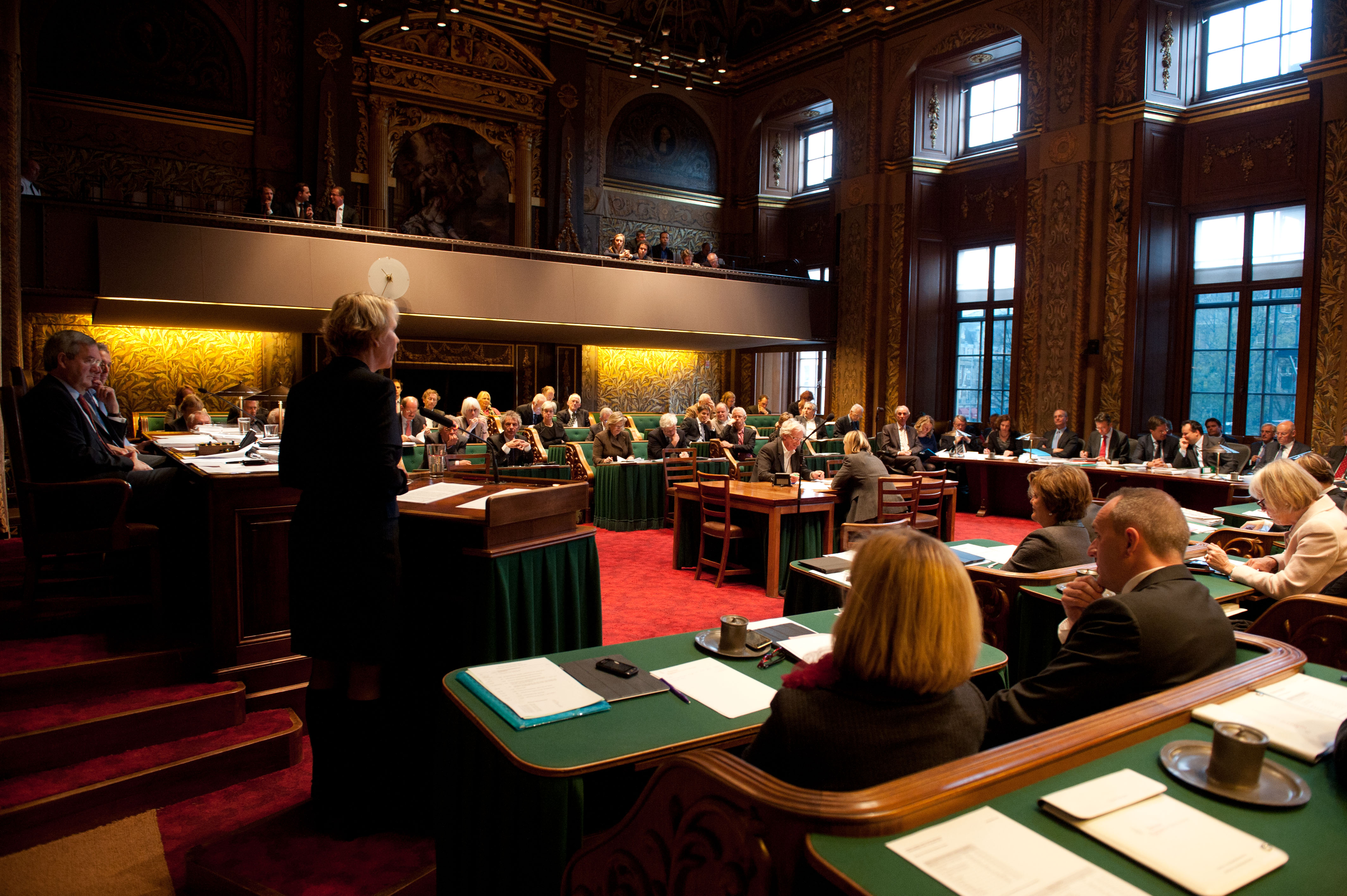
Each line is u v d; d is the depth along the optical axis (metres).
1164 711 1.57
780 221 16.38
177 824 2.73
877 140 13.34
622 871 1.49
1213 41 10.49
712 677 2.14
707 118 16.11
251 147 11.89
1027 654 3.12
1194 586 1.96
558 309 11.62
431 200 13.20
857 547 1.46
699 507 7.05
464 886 2.01
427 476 3.74
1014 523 9.63
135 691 3.11
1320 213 9.13
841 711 1.36
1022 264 11.66
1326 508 3.20
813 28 14.11
